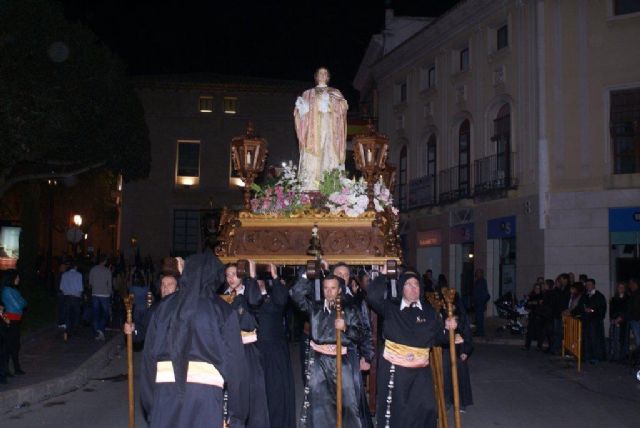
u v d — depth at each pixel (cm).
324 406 746
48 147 2038
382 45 3619
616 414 1068
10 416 1023
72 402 1133
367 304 830
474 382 1362
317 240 851
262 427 727
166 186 4153
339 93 1130
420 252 3206
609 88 2275
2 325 1163
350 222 941
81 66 2100
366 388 952
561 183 2333
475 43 2809
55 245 4712
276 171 1087
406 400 717
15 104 1877
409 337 723
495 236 2627
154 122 4191
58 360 1455
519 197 2489
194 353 528
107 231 4816
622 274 2238
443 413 786
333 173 1023
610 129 2272
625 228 2228
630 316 1563
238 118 4206
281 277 973
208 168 4184
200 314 533
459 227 2878
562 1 2358
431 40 3108
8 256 3198
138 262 3516
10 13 1898
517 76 2539
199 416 520
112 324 2264
